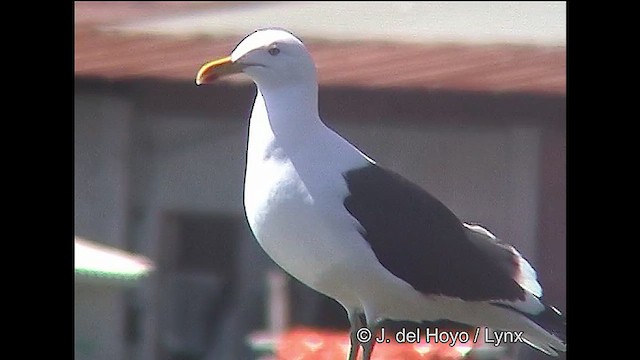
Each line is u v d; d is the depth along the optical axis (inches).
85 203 697.6
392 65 695.1
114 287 534.6
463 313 446.3
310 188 423.8
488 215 686.5
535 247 681.0
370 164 435.5
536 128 682.2
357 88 678.5
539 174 681.6
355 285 432.8
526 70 691.4
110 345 557.3
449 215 442.6
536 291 450.9
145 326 687.7
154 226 700.7
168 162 700.7
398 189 435.8
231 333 700.7
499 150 684.7
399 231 431.5
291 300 671.8
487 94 677.3
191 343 695.7
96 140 696.4
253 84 690.8
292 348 473.7
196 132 699.4
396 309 442.0
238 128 700.0
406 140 686.5
